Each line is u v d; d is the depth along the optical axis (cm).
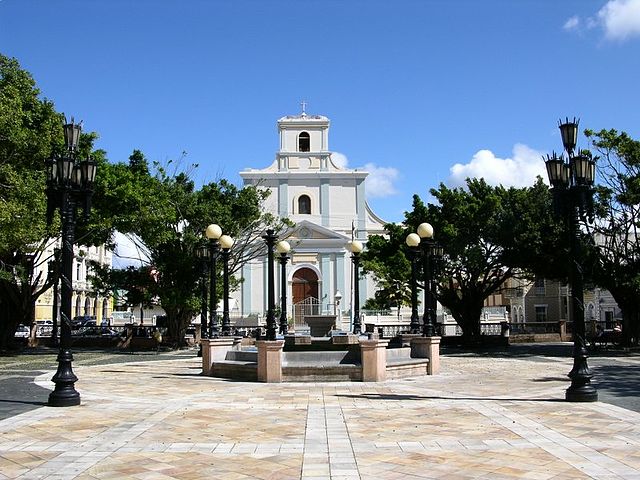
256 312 5334
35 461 773
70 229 1279
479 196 3553
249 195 3672
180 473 716
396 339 2548
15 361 2514
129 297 3522
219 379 1753
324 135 5569
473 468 729
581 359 1274
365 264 3716
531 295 5850
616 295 3025
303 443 867
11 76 2517
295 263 5375
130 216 2950
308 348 1994
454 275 3625
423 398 1318
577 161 1302
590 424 997
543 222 3080
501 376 1816
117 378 1789
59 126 2584
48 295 5525
